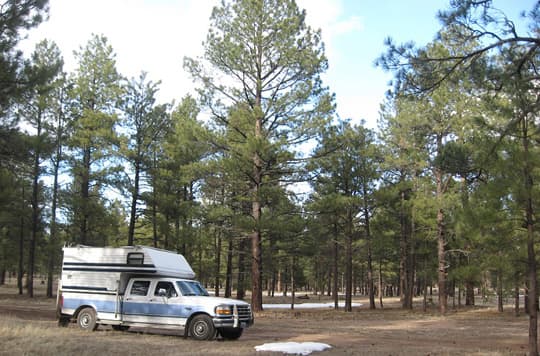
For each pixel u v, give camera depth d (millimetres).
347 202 26406
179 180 31250
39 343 12008
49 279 35156
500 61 9570
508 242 13430
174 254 16953
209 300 14953
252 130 25719
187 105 32438
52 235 34344
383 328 20516
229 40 25891
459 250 28297
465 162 11805
